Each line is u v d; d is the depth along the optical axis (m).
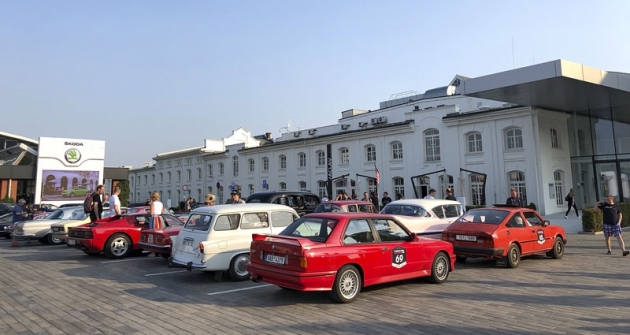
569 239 15.88
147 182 63.62
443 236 10.89
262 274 7.13
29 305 6.94
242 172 44.69
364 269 7.20
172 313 6.43
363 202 14.64
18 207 17.83
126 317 6.22
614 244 14.23
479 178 26.67
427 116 29.34
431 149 29.25
